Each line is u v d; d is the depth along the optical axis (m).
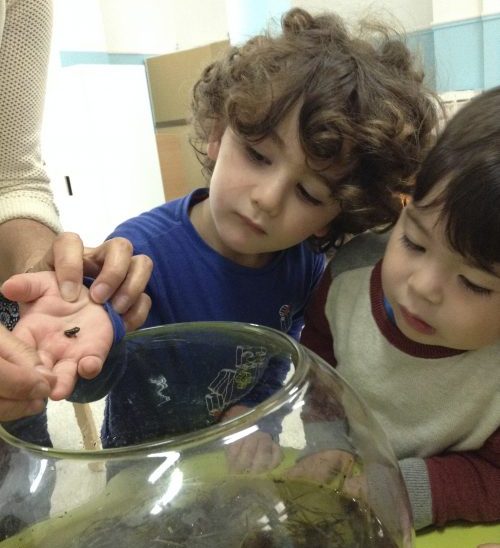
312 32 0.72
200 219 0.76
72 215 2.27
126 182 2.42
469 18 1.53
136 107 2.41
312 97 0.61
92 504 0.32
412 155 0.66
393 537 0.35
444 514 0.55
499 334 0.54
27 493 0.32
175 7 3.06
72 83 2.19
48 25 0.85
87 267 0.52
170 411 0.43
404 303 0.54
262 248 0.68
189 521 0.32
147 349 0.45
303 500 0.34
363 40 0.75
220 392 0.42
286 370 0.38
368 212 0.68
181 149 2.63
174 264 0.73
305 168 0.62
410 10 1.51
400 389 0.63
